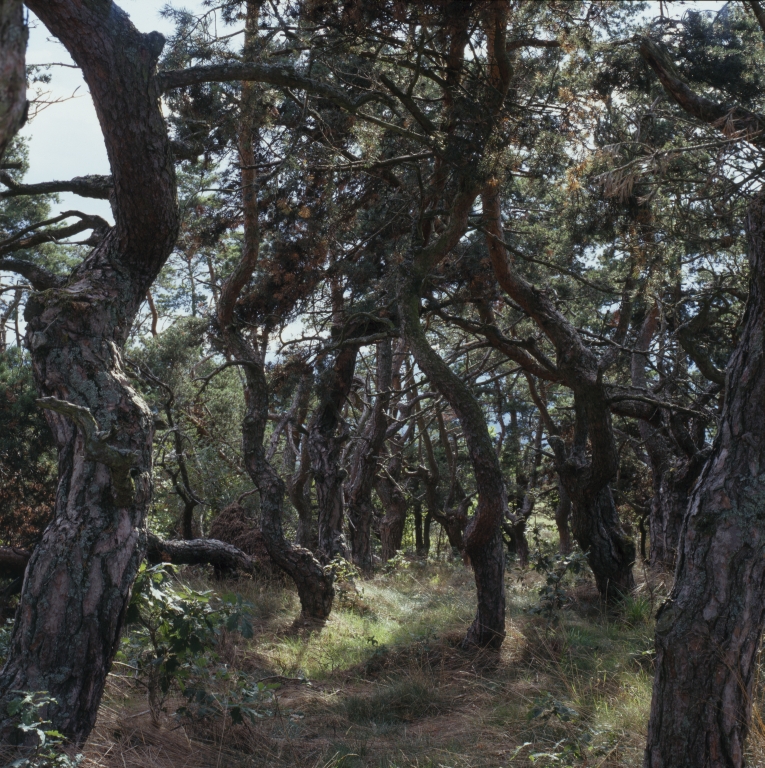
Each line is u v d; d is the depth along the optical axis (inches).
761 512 140.9
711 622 140.0
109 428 182.5
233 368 706.8
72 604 170.7
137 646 213.5
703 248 335.0
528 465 913.5
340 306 491.8
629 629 350.9
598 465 378.6
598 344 461.1
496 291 450.6
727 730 139.9
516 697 250.2
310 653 326.6
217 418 647.8
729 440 145.9
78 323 190.2
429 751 208.1
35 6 174.6
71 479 181.3
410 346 306.0
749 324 148.9
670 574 458.9
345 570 450.0
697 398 529.7
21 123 67.5
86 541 174.4
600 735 197.6
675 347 498.3
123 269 203.2
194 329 524.7
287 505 758.5
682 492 508.4
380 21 245.3
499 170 269.3
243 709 194.5
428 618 404.8
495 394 919.0
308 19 247.1
